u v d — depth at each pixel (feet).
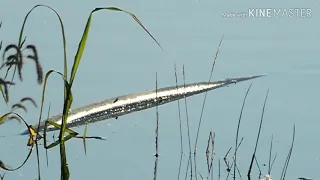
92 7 61.98
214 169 34.78
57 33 56.54
